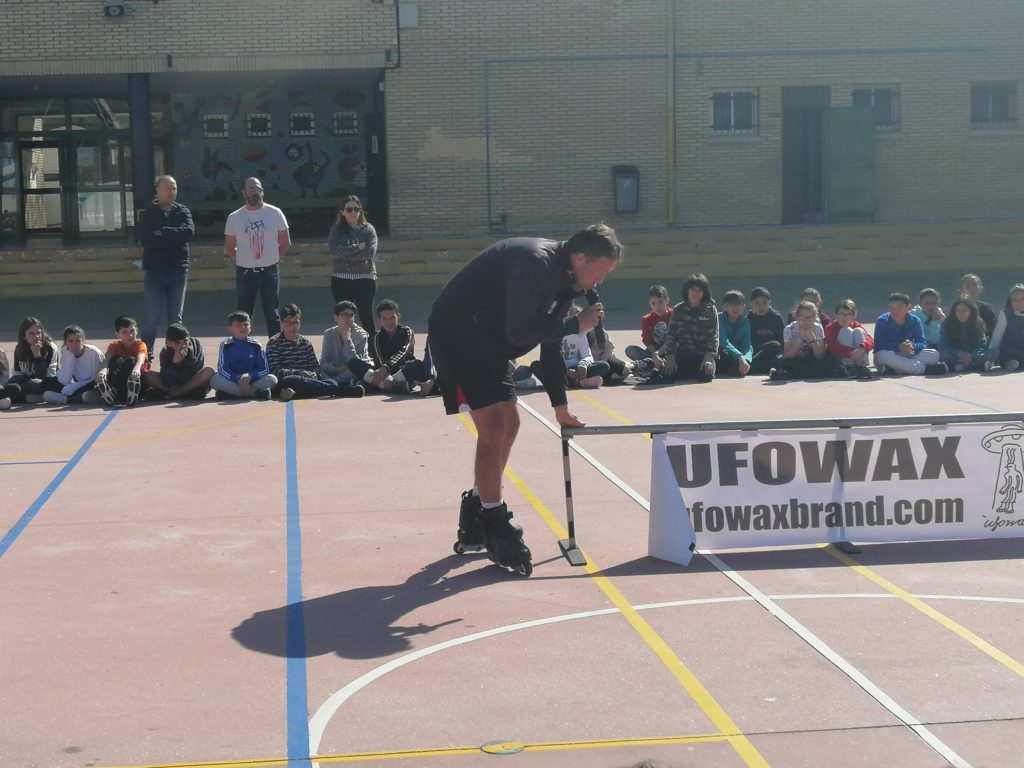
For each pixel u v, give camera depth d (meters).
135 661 5.07
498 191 25.69
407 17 25.00
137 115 24.52
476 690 4.72
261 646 5.24
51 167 28.20
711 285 23.25
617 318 19.06
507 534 6.19
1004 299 21.11
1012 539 6.79
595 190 25.80
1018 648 5.09
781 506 6.59
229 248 14.32
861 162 26.03
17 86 26.36
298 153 28.30
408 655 5.11
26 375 12.36
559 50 25.39
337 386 12.31
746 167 26.00
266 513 7.59
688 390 12.40
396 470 8.77
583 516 7.40
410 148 25.47
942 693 4.62
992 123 26.77
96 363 12.34
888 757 4.10
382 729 4.37
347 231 14.34
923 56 26.08
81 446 9.91
